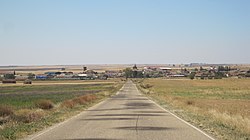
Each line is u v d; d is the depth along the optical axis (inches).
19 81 7721.5
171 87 4559.5
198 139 602.9
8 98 2379.4
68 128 781.9
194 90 3722.9
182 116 1082.1
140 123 879.7
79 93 3110.2
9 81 6865.2
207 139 602.2
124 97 2544.3
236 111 1259.8
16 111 1169.4
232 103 1788.9
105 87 4690.0
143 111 1295.5
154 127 789.2
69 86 5196.9
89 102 1899.6
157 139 605.0
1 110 1048.2
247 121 802.2
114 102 1930.4
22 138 633.6
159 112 1246.3
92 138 624.1
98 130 741.3
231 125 786.2
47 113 1181.7
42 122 905.5
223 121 868.0
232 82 5620.1
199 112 1179.9
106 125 839.1
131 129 754.8
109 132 706.2
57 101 1969.7
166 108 1456.7
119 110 1352.1
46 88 4515.3
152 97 2524.6
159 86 4928.6
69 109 1406.3
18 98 2374.5
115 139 609.3
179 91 3540.8
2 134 666.8
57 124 872.3
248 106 1544.0
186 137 627.8
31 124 847.7
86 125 842.8
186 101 1840.6
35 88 4527.6
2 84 6161.4
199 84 5315.0
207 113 1095.6
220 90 3617.1
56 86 5211.6
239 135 646.5
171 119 985.5
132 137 631.8
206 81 6387.8
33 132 719.1
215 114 1019.3
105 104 1758.1
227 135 644.7
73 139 614.5
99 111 1314.0
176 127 788.0
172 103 1759.4
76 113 1226.0
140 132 703.1
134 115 1127.6
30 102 1903.3
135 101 2016.5
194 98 2359.7
